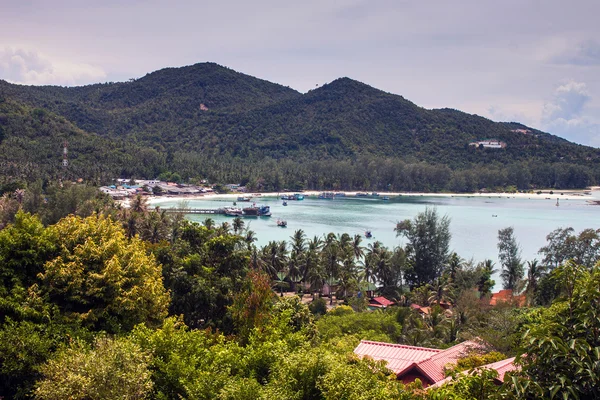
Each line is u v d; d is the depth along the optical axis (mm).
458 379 21734
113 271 39031
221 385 27859
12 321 33719
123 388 25891
